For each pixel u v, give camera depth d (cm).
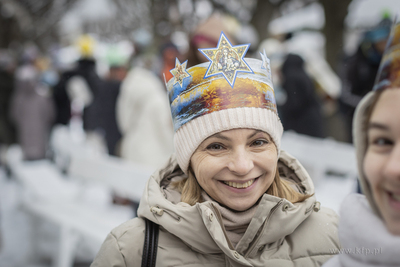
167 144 385
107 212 359
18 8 1914
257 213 131
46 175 446
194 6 1001
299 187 155
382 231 83
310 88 477
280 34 563
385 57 82
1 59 744
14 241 416
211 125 134
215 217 129
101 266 137
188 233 130
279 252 138
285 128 495
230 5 1009
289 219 134
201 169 138
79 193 388
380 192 84
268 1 857
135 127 390
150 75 401
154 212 134
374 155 83
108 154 455
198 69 139
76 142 524
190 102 139
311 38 816
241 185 135
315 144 398
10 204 534
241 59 138
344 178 463
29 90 680
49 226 422
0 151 730
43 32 2380
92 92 618
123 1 1695
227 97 134
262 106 137
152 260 132
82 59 641
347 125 400
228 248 125
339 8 736
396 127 78
